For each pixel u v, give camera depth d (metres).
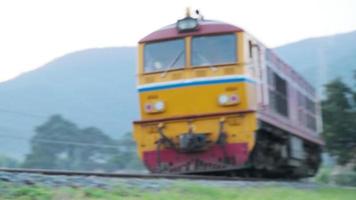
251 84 29.20
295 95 39.25
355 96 67.50
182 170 29.27
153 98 29.88
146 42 30.33
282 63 36.59
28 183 14.62
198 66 29.23
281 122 33.81
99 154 125.94
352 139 66.81
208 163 28.86
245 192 18.45
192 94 29.20
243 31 29.05
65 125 124.50
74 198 13.48
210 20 30.44
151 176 21.66
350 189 30.64
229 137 28.47
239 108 28.55
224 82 28.81
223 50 29.08
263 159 30.94
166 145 29.23
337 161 68.31
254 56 30.06
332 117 66.94
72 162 122.81
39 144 120.56
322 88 69.56
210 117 28.69
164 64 29.84
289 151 36.06
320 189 26.27
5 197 12.78
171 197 15.22
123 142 132.88
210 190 17.36
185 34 29.64
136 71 30.44
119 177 19.77
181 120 29.11
